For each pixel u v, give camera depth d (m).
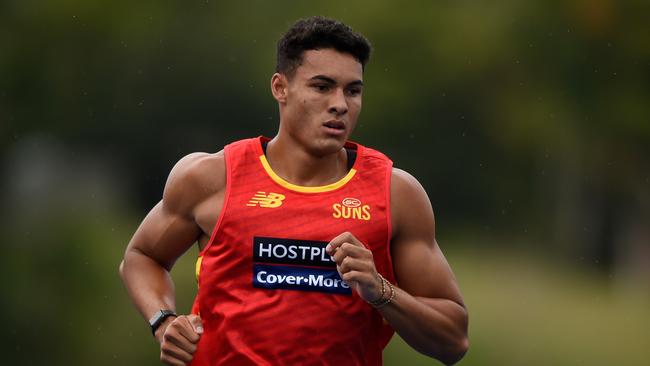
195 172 15.82
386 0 109.69
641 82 104.31
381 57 109.94
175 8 113.00
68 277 74.94
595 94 105.06
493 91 110.31
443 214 113.19
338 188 15.55
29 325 70.00
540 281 90.12
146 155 115.06
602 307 79.69
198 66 114.00
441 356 15.88
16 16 105.19
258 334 15.24
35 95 106.00
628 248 107.12
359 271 14.65
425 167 113.56
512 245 108.00
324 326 15.27
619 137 105.50
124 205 112.44
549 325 71.00
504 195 111.62
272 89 15.78
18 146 105.75
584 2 103.88
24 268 76.38
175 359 15.29
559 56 106.38
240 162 15.69
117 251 82.38
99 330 65.56
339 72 15.18
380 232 15.45
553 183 109.56
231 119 116.88
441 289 15.69
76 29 107.12
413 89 111.19
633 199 106.62
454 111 111.56
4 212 95.44
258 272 15.32
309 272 15.30
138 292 16.22
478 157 112.50
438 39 109.31
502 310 73.31
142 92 112.50
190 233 16.06
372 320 15.59
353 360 15.50
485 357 64.38
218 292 15.48
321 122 15.20
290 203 15.45
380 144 113.38
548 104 106.69
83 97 108.94
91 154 111.94
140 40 111.62
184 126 116.12
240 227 15.39
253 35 114.00
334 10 110.50
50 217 88.50
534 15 107.44
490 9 109.12
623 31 103.81
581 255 106.88
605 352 66.75
